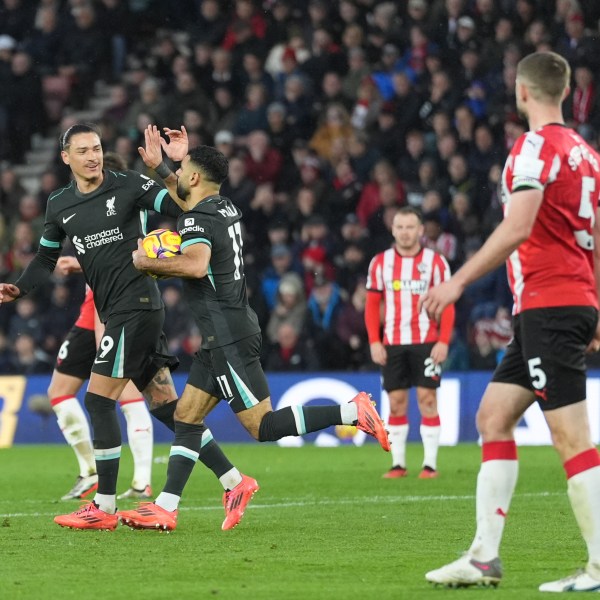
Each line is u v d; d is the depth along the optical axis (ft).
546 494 110.93
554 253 60.85
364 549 76.84
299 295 196.95
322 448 178.19
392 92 230.07
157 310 88.12
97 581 65.00
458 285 58.34
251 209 216.33
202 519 93.30
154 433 189.37
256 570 68.54
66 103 260.01
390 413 133.69
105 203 87.30
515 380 62.54
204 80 245.45
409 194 210.79
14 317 208.13
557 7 222.28
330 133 228.63
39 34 264.52
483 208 207.92
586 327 61.11
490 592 60.23
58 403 113.50
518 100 63.52
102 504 87.04
